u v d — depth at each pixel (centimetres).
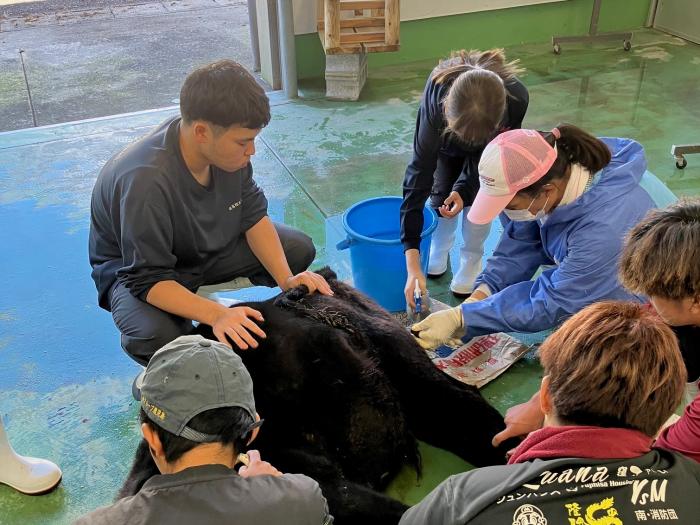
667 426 150
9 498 186
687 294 129
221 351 118
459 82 196
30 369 230
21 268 280
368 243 228
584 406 103
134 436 204
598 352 103
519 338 237
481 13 514
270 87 466
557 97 434
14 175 351
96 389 222
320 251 289
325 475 163
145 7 645
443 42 516
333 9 402
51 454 199
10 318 254
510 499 98
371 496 160
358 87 439
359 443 177
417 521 108
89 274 277
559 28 543
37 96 450
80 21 608
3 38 567
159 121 409
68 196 331
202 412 110
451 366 222
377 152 373
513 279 226
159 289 190
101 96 448
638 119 400
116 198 188
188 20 605
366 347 190
